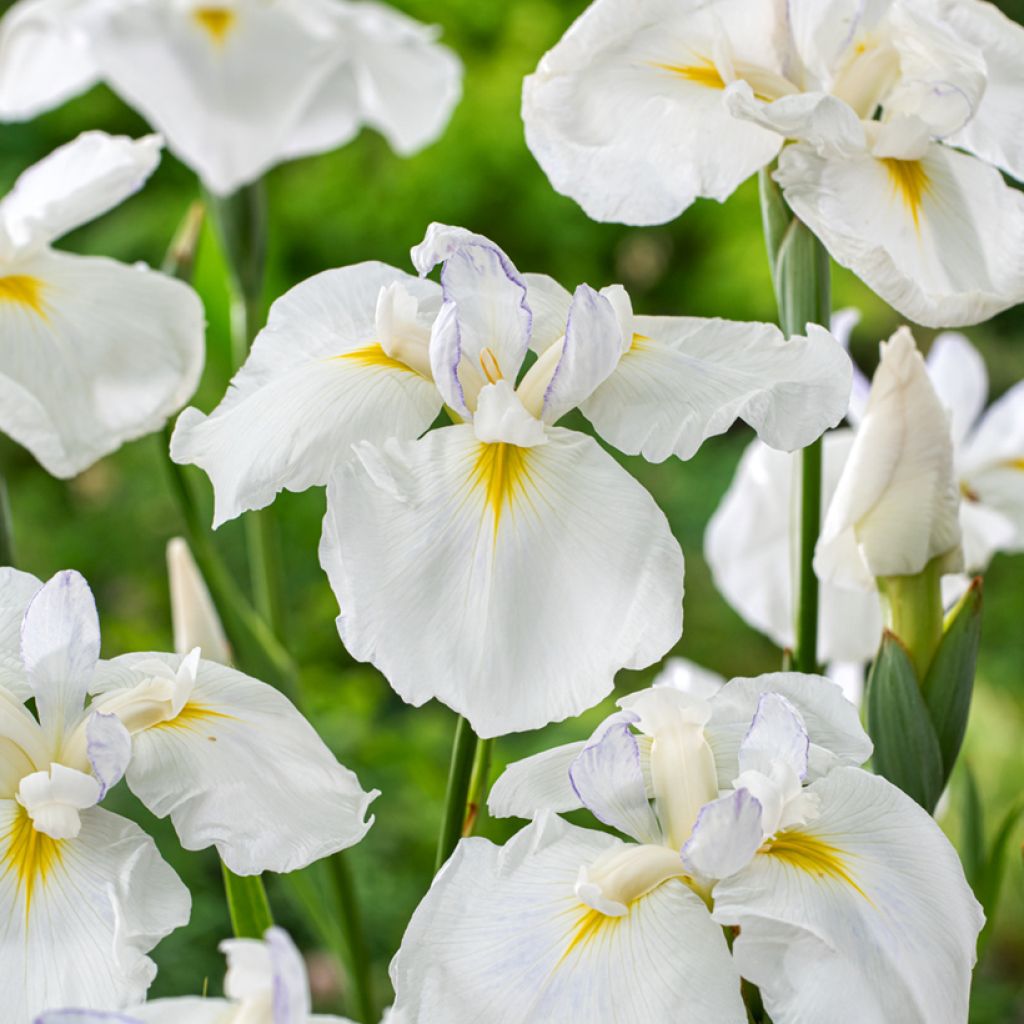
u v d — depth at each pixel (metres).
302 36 1.27
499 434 0.97
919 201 1.05
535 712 0.94
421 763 2.09
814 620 1.09
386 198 3.53
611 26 1.05
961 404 1.22
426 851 2.22
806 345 0.99
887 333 3.48
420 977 0.95
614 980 0.94
